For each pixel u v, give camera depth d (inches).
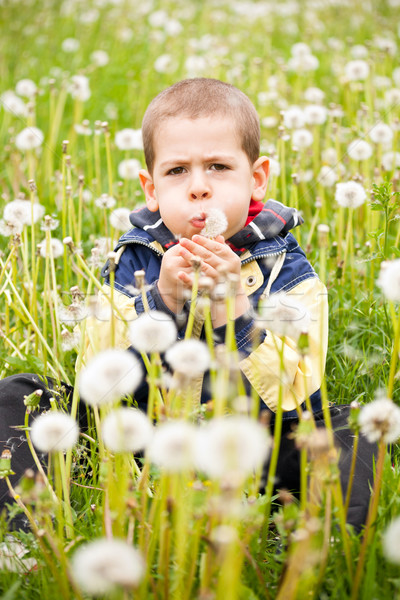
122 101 192.7
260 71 206.5
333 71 211.2
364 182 111.1
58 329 85.7
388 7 287.9
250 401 67.9
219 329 70.4
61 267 105.5
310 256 104.3
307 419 46.1
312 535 42.9
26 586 52.2
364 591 48.7
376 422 49.1
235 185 75.5
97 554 36.1
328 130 137.9
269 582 51.8
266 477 67.8
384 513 53.9
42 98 193.3
